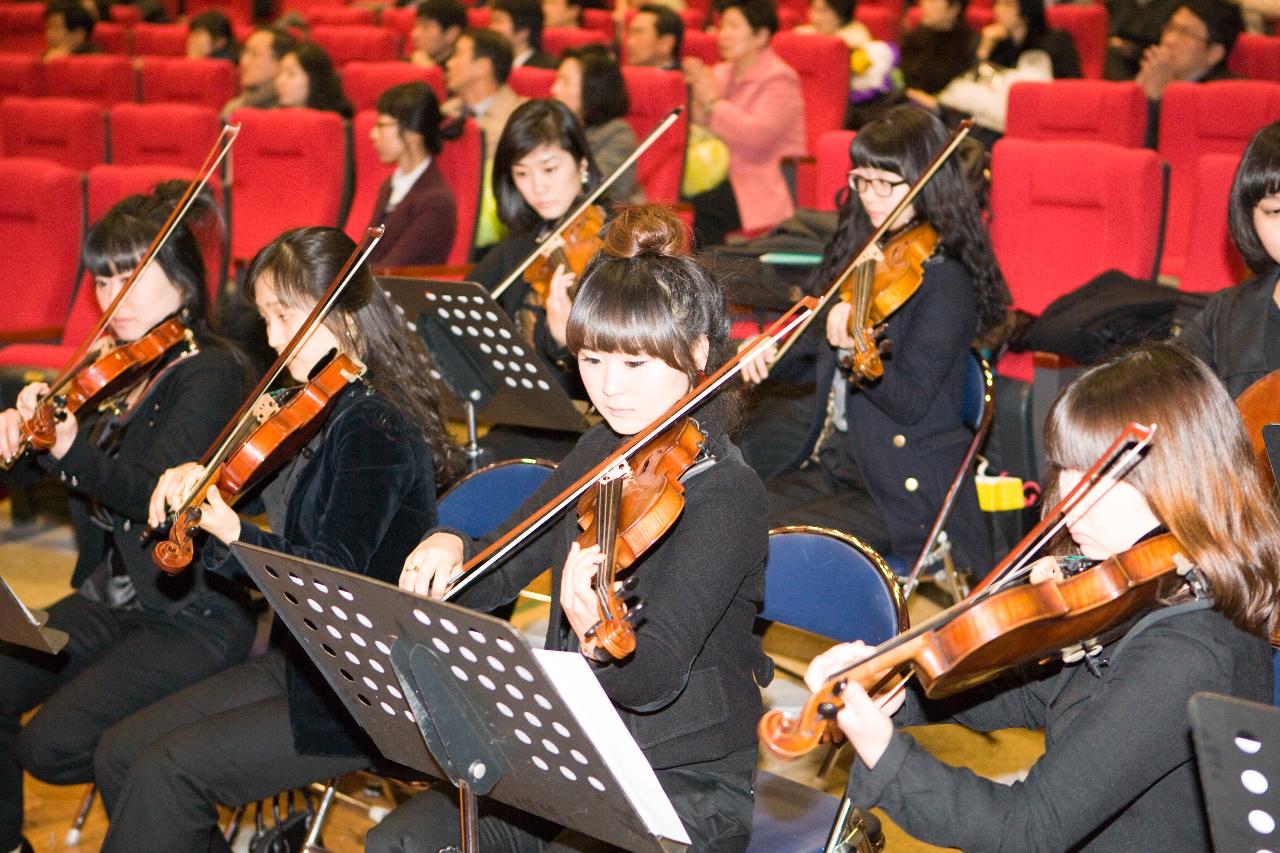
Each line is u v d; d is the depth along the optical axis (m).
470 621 1.45
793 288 3.73
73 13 8.86
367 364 2.37
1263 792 1.26
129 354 2.64
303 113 5.62
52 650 2.17
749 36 5.93
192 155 5.95
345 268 2.21
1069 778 1.45
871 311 3.01
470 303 3.03
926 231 3.11
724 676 1.86
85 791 3.05
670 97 5.56
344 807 2.95
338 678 1.81
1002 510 3.20
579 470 2.09
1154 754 1.45
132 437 2.68
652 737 1.83
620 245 2.01
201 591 2.59
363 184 5.92
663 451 1.86
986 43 5.91
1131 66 6.76
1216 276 4.05
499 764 1.66
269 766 2.23
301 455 2.33
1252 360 2.63
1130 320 3.49
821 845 1.93
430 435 2.41
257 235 5.74
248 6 10.76
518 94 6.05
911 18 7.86
